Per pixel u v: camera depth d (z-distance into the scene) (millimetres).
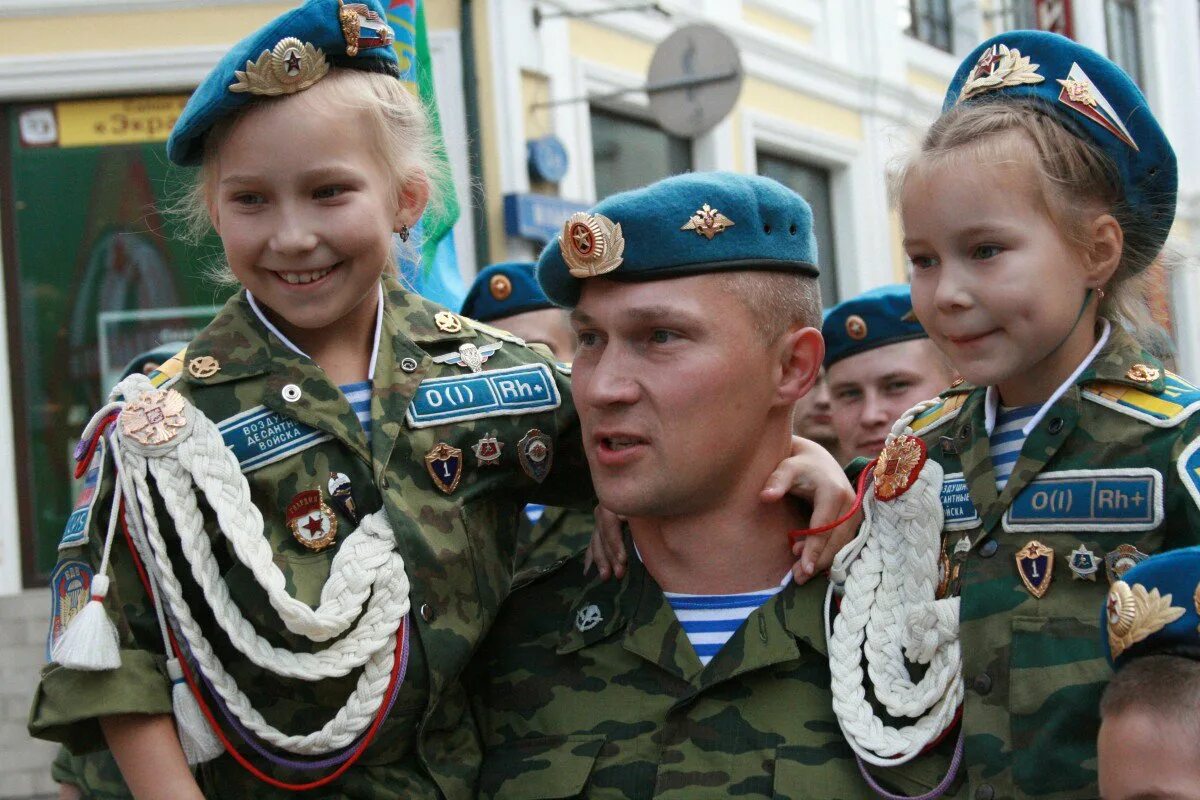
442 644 1939
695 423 1850
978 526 1815
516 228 6516
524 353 2178
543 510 3055
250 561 1841
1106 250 1759
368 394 2027
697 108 6699
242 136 1878
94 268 6242
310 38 1877
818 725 1883
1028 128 1720
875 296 3342
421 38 3000
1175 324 2260
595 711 1967
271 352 1982
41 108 6234
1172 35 12297
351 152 1907
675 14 7781
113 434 1902
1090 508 1718
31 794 5473
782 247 1919
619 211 1852
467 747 2018
